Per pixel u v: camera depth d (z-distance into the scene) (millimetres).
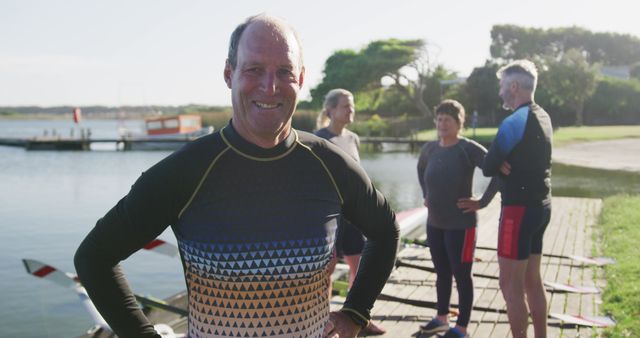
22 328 7320
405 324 4664
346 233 4555
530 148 3477
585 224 9266
